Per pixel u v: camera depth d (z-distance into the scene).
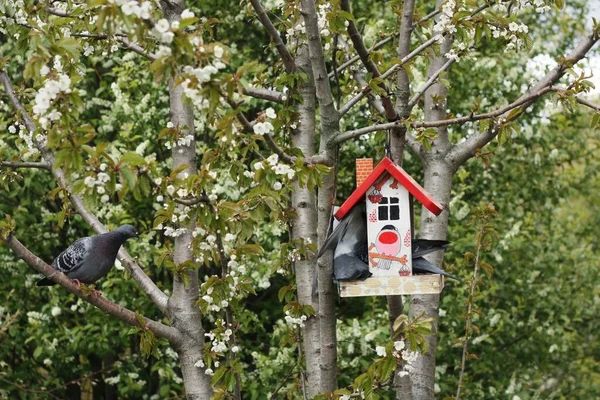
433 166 10.84
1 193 17.39
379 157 10.15
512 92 18.75
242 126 6.63
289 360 15.67
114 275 16.20
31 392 16.70
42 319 15.94
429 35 11.64
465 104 18.09
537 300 18.73
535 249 19.25
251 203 7.45
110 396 19.55
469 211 17.41
